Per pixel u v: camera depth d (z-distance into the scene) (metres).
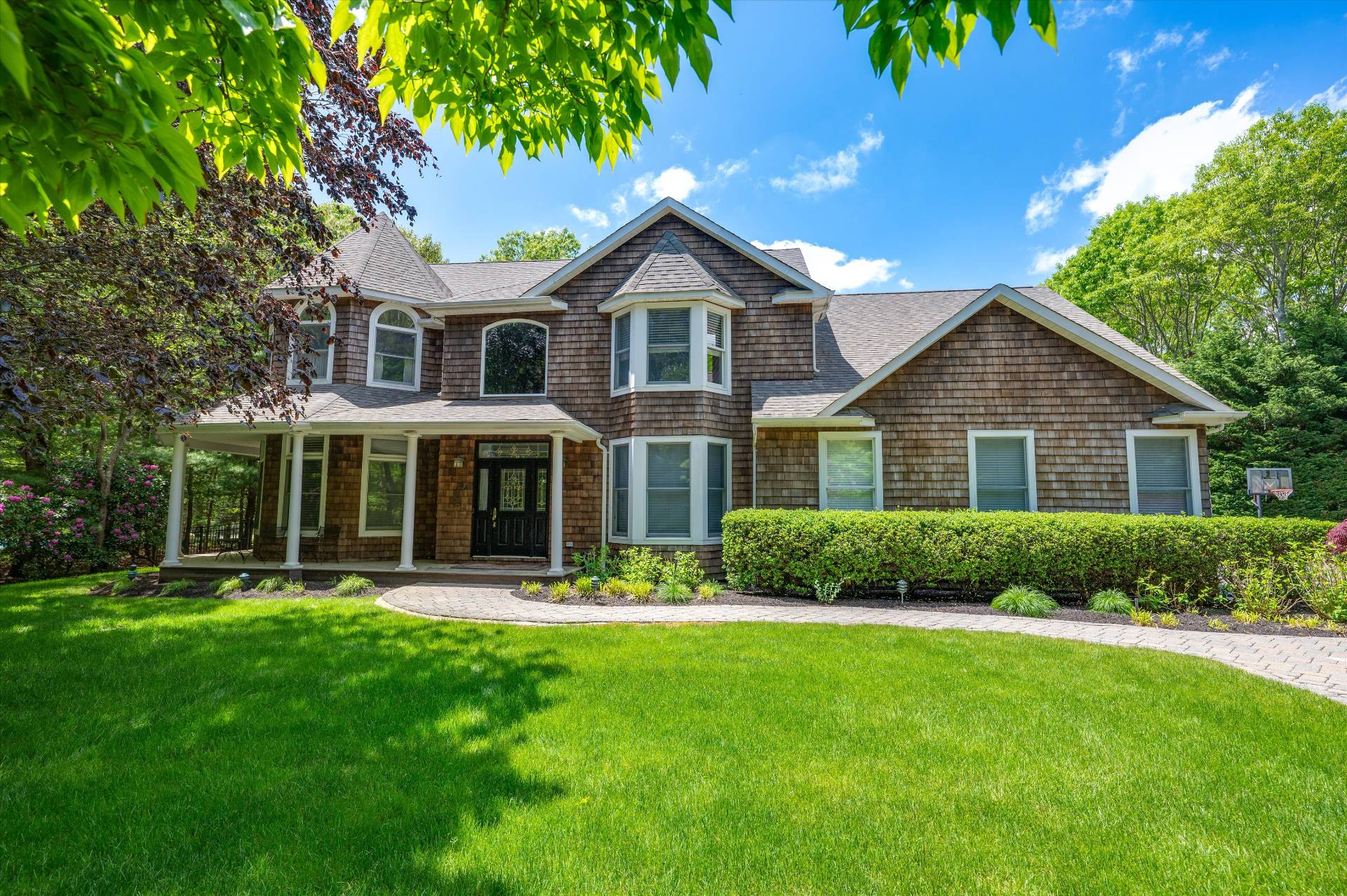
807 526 9.46
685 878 2.62
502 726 4.27
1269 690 4.99
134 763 3.72
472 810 3.15
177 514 10.98
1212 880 2.61
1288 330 20.67
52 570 12.12
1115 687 5.06
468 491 12.39
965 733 4.12
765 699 4.79
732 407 12.06
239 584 10.05
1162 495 10.50
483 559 12.34
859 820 3.07
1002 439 10.97
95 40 1.56
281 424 10.46
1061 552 8.84
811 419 10.67
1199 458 10.38
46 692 5.02
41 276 5.70
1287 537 8.47
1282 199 23.42
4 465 13.56
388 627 7.36
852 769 3.61
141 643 6.60
